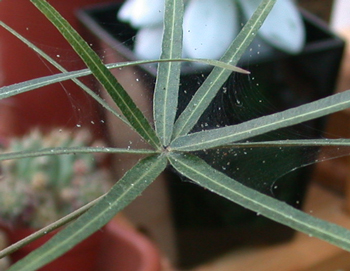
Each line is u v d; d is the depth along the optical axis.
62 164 0.51
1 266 0.49
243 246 0.64
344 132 0.62
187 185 0.54
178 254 0.62
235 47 0.31
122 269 0.53
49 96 0.61
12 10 0.54
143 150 0.29
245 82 0.49
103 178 0.53
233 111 0.44
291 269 0.63
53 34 0.55
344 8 0.73
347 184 0.66
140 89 0.46
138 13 0.51
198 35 0.48
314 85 0.56
